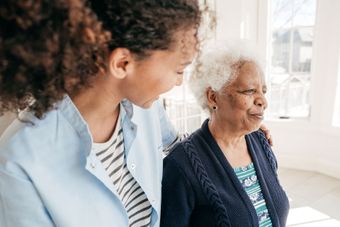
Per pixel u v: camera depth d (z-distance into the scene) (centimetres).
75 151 56
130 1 41
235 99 87
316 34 284
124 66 47
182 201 87
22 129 51
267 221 92
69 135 55
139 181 71
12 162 49
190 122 284
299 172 308
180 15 45
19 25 33
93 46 40
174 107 275
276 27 305
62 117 54
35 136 52
